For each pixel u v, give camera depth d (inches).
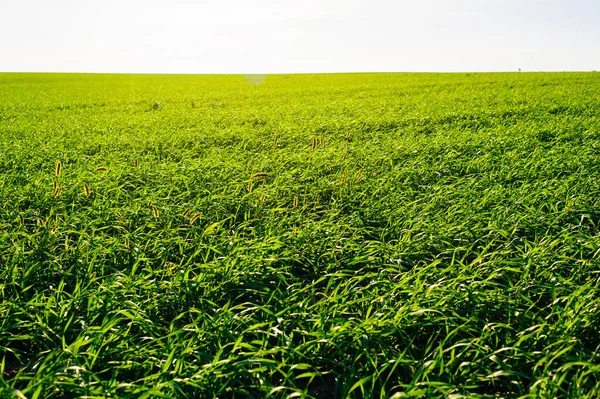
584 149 346.6
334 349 119.6
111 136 494.3
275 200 247.8
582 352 108.5
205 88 1469.0
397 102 845.2
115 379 107.8
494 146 381.1
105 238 194.5
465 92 1014.4
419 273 146.7
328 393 112.1
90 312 130.6
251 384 109.0
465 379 105.5
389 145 403.2
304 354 116.6
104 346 118.3
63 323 128.8
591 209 213.8
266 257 169.9
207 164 320.8
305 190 264.1
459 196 247.3
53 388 102.1
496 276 149.6
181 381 98.3
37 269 157.2
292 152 389.7
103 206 225.3
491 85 1188.5
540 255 158.7
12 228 202.8
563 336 115.6
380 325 121.8
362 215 229.0
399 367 116.0
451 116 605.6
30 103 986.1
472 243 187.8
